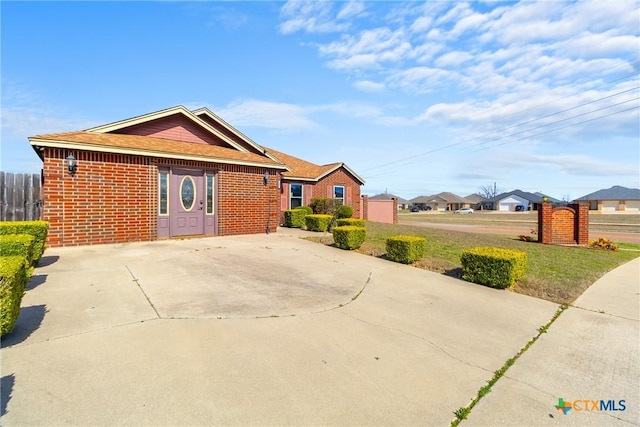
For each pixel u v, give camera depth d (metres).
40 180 9.32
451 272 7.14
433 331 4.03
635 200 62.47
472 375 3.05
